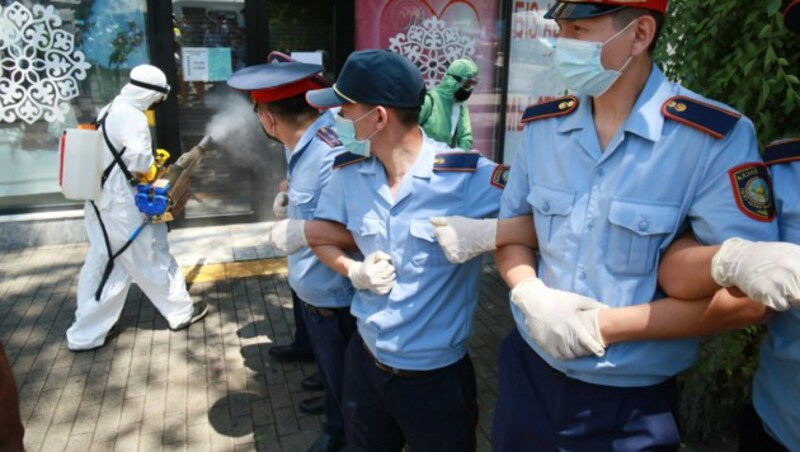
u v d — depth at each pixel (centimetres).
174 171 379
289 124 249
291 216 257
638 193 138
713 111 135
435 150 189
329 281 241
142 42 545
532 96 657
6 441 158
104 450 288
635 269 139
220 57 566
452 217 172
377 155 186
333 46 596
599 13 134
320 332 251
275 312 431
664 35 237
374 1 588
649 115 138
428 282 182
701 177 134
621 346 142
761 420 166
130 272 381
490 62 639
